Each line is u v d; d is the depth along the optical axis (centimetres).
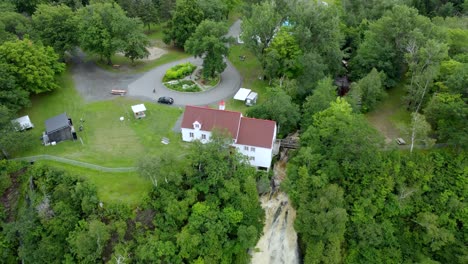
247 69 9900
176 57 10444
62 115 7469
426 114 7181
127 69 9788
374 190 6538
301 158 6581
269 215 6569
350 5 11550
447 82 6988
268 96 8062
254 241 5884
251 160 6981
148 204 5953
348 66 9850
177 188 6112
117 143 7288
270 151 6719
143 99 8575
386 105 8519
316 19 8438
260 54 8956
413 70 7850
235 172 6309
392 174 6738
